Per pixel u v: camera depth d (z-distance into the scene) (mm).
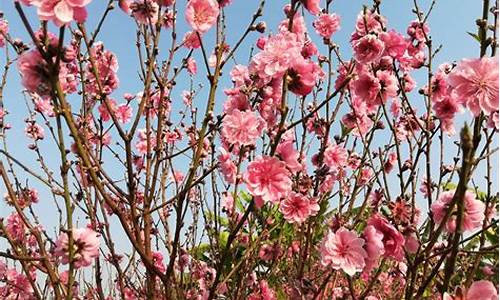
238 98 2648
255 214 3301
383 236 2338
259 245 3344
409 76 3537
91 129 3396
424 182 3516
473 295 1915
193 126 3725
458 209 1775
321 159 3521
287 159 2367
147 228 2715
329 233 2266
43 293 3209
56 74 1920
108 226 2879
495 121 2299
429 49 3057
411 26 3461
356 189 3281
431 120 3455
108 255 3768
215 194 3400
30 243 3756
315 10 2383
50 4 1813
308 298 2668
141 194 3549
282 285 4047
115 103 3482
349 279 2381
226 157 2637
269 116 2746
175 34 3037
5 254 2127
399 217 2477
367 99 3002
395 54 3006
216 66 2613
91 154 2633
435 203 2322
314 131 3895
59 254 2232
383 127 3703
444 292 1917
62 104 2006
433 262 2889
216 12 2561
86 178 2971
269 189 2227
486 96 1991
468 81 2029
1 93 3434
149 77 2770
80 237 2203
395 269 3488
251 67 2527
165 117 3518
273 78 2549
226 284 3357
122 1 2771
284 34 2328
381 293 3668
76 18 1854
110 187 2734
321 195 3873
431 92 3016
